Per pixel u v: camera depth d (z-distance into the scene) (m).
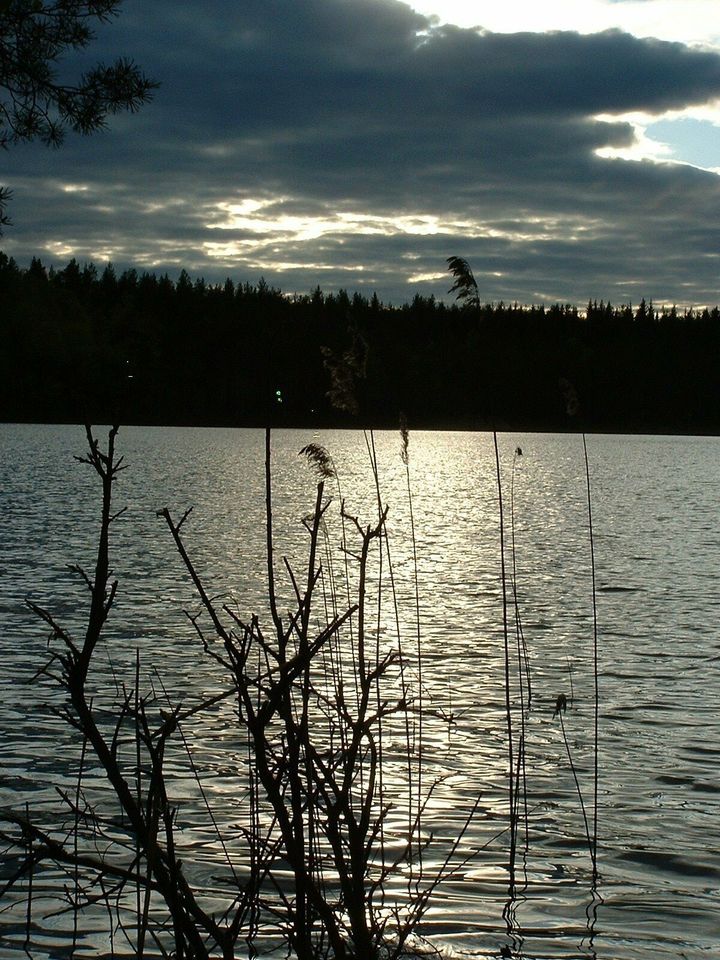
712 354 142.88
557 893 7.24
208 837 7.94
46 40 7.61
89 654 3.23
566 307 141.88
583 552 31.23
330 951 4.70
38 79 7.63
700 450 121.62
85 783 9.20
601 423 145.62
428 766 9.97
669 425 146.50
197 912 3.42
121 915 6.52
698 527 39.81
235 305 149.88
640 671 14.77
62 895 6.77
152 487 56.59
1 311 124.88
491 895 7.15
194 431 140.62
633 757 10.68
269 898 6.74
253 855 3.61
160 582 22.61
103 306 151.50
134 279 159.50
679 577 25.59
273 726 9.80
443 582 24.14
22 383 126.69
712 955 6.41
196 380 151.00
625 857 8.03
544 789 9.59
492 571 26.39
